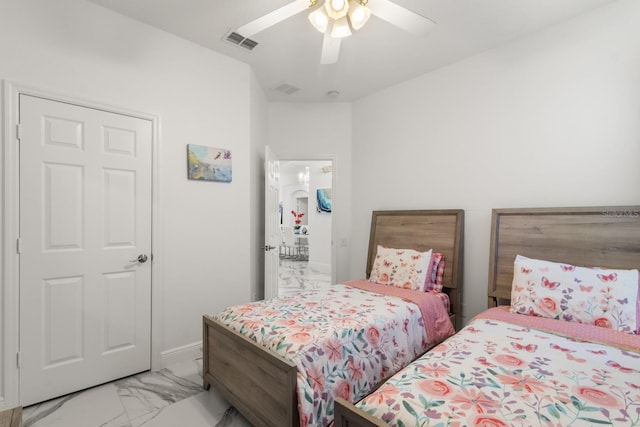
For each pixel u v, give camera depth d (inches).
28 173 75.9
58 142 80.0
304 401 55.8
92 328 85.4
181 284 103.0
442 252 116.6
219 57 112.3
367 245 148.3
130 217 91.9
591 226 84.9
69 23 81.5
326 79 132.6
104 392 83.5
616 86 83.9
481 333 67.9
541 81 96.7
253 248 130.8
